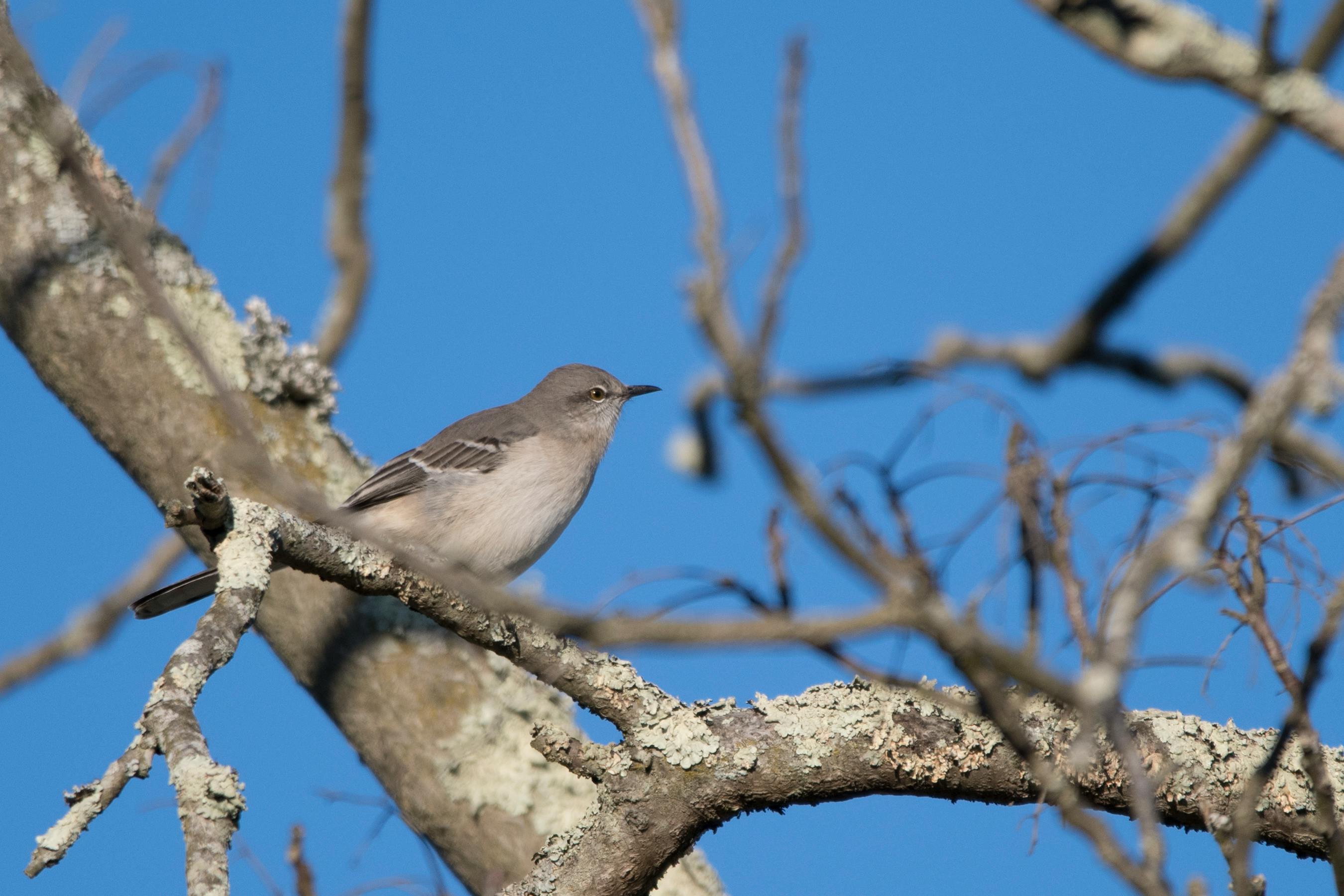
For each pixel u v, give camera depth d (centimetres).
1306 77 743
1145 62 743
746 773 865
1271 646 652
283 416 1159
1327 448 825
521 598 579
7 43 958
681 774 868
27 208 1129
